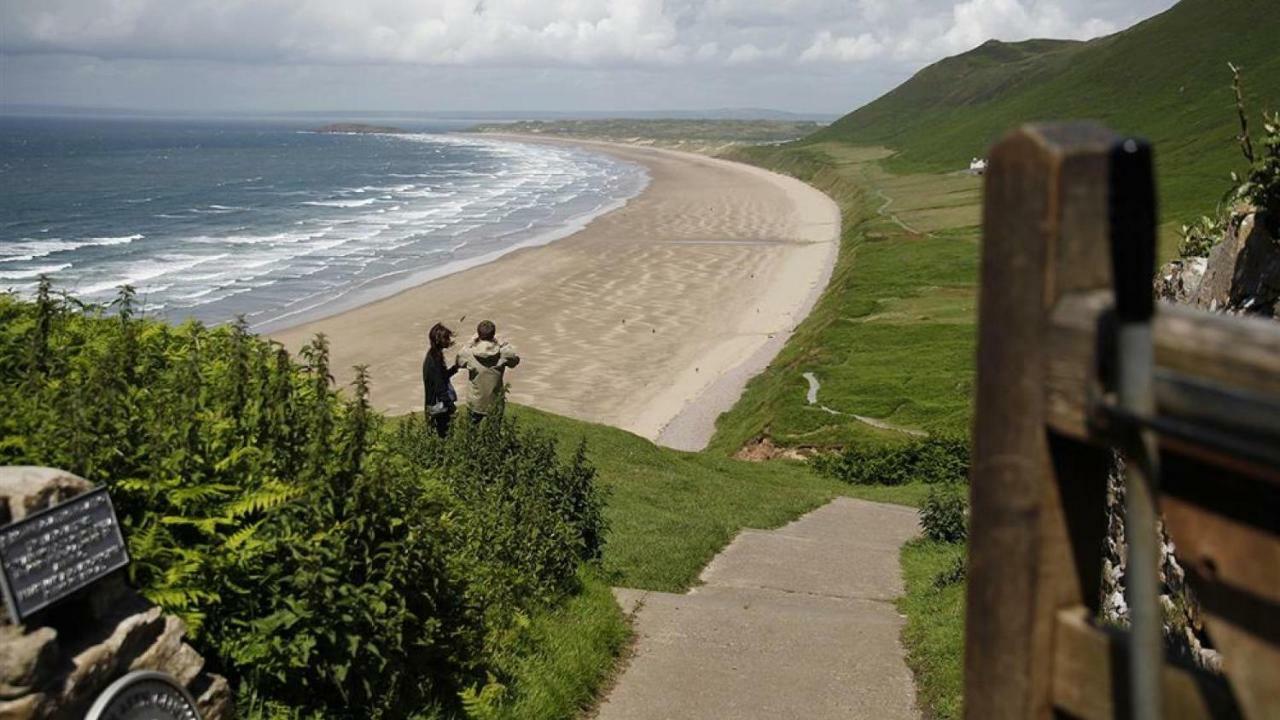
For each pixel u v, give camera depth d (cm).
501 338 6116
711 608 1232
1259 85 13038
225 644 607
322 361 825
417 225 11356
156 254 8838
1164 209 8575
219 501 652
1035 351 232
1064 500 238
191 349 834
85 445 575
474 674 798
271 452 698
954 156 16950
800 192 16512
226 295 7075
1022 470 238
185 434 646
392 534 720
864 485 3500
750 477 3088
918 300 7006
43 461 575
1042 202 228
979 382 246
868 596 1472
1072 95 17062
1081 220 228
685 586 1463
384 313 6606
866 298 7094
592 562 1368
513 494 1131
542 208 13488
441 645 750
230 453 686
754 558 1691
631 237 10531
